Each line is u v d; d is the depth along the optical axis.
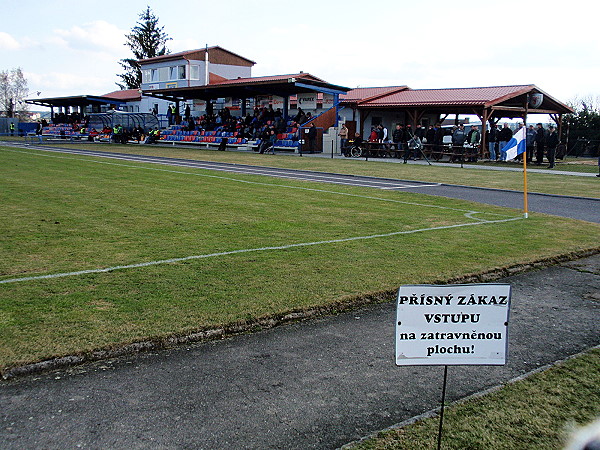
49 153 29.25
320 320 5.25
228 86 38.62
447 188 16.70
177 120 48.69
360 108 36.47
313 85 34.66
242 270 6.54
